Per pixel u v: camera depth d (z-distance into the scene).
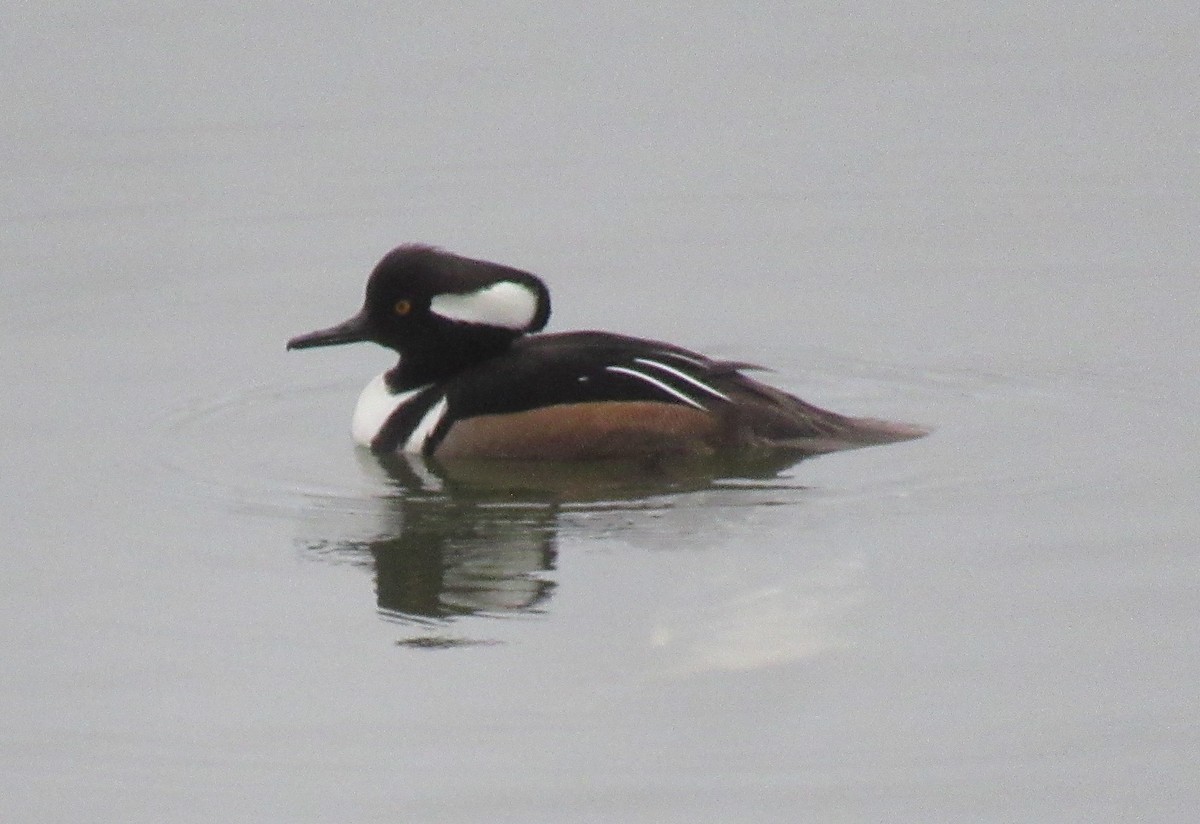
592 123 23.61
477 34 25.95
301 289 19.59
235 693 11.91
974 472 14.70
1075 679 11.83
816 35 25.97
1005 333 18.11
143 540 13.98
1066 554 13.29
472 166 22.53
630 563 13.27
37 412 16.70
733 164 22.58
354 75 24.77
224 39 25.67
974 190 21.73
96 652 12.43
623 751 11.27
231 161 22.64
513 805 10.81
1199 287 18.94
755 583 12.95
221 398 17.00
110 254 20.45
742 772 11.08
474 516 14.16
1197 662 11.95
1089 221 20.78
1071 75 24.72
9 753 11.39
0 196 21.83
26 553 13.82
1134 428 15.61
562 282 19.72
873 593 12.80
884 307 18.89
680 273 19.88
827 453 15.13
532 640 12.35
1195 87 24.23
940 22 26.42
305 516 14.30
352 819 10.76
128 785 11.09
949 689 11.77
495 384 15.28
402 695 11.83
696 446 15.05
